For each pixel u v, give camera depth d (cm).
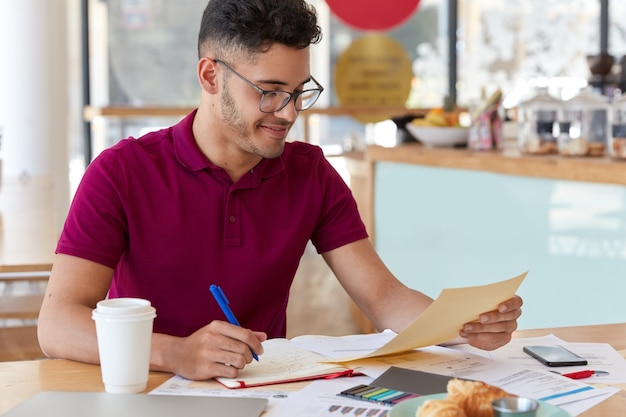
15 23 587
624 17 753
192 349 146
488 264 357
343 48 743
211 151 181
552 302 327
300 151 195
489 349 161
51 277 170
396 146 427
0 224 330
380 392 136
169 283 181
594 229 305
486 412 113
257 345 147
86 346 154
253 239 183
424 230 395
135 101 718
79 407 129
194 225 180
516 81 768
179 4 714
